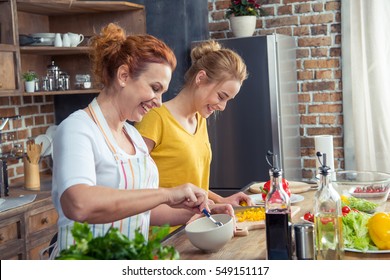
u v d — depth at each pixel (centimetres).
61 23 427
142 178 185
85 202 155
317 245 155
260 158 426
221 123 433
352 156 464
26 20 404
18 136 397
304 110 475
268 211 153
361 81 446
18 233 307
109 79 179
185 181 235
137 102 178
